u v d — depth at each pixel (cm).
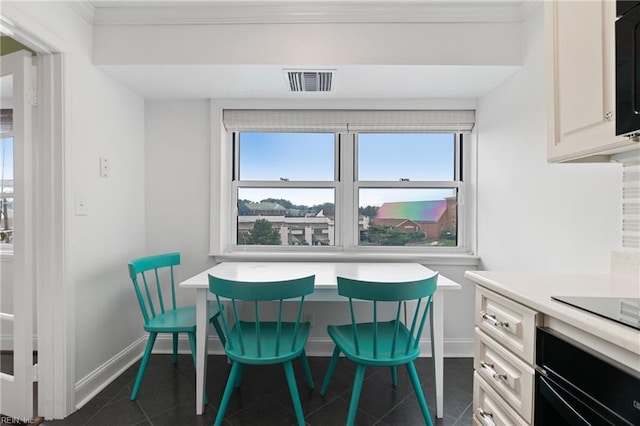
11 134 160
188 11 184
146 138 237
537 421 86
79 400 172
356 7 183
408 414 165
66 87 164
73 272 168
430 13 183
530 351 90
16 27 142
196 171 237
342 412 166
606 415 66
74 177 169
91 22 184
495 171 211
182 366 215
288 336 166
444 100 233
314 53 186
